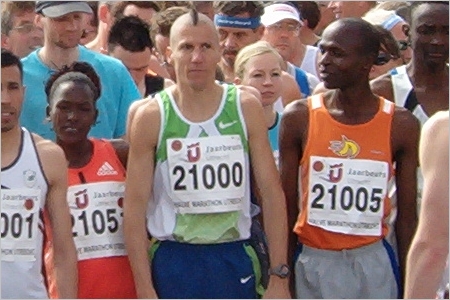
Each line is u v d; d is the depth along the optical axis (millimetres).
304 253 7332
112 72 8312
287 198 7352
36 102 8062
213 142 7137
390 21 9672
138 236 7191
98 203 7281
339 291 7230
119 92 8336
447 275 6590
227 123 7164
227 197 7145
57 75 7676
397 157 7332
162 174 7172
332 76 7148
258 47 8258
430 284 5938
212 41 7117
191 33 7090
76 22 8156
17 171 6918
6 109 6859
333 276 7238
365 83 7219
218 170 7137
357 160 7207
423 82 7773
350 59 7109
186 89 7137
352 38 7129
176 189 7129
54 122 7293
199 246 7191
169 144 7133
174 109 7148
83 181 7289
